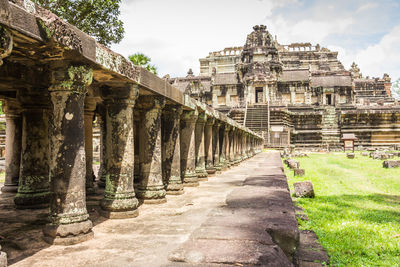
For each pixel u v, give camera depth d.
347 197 10.88
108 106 6.85
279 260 3.73
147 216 6.28
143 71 6.71
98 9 17.61
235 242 4.18
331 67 79.62
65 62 4.73
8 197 8.81
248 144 27.50
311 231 6.64
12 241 4.75
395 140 49.84
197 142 11.83
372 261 5.13
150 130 7.77
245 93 59.09
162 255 4.08
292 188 12.79
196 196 8.48
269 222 5.11
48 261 3.95
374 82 77.38
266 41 60.47
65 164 4.76
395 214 8.42
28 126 7.32
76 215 4.77
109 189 6.36
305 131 51.75
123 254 4.15
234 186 10.29
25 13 3.76
